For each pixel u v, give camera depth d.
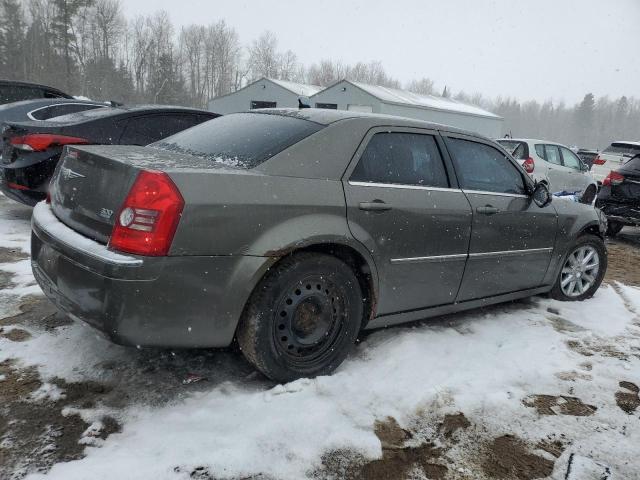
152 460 2.04
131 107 5.85
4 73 62.56
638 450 2.43
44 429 2.20
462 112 30.77
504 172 3.80
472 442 2.39
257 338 2.52
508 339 3.52
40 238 2.62
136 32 68.69
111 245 2.26
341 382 2.73
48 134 5.11
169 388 2.59
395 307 3.12
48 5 64.12
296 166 2.66
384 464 2.19
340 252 2.84
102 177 2.44
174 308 2.28
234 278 2.38
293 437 2.27
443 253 3.23
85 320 2.33
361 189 2.82
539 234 3.95
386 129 3.10
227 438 2.21
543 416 2.64
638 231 9.51
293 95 33.25
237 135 2.99
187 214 2.23
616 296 4.84
